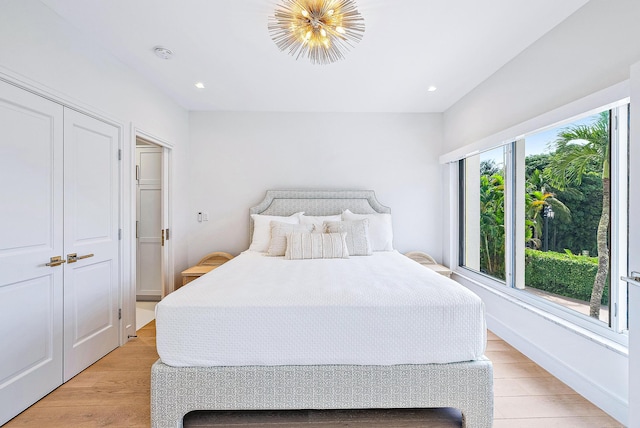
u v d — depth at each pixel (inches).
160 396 58.7
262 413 66.2
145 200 146.9
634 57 59.3
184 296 62.9
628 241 62.2
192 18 75.0
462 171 139.9
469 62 97.1
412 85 115.0
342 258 110.2
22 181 66.4
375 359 59.6
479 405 59.4
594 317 73.3
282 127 144.9
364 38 83.1
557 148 84.7
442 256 147.9
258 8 71.1
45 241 72.0
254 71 103.7
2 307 62.6
